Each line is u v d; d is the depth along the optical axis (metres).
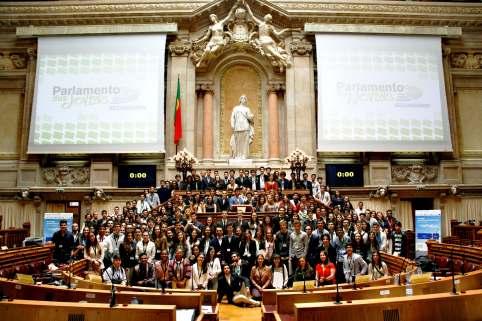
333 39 18.64
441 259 10.68
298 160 16.11
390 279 6.86
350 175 18.34
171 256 9.66
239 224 10.82
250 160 17.98
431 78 18.70
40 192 17.81
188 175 15.94
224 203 13.39
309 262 9.26
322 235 9.54
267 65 19.20
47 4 18.62
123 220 11.92
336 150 17.83
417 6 19.05
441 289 6.05
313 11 18.64
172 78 18.58
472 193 18.36
